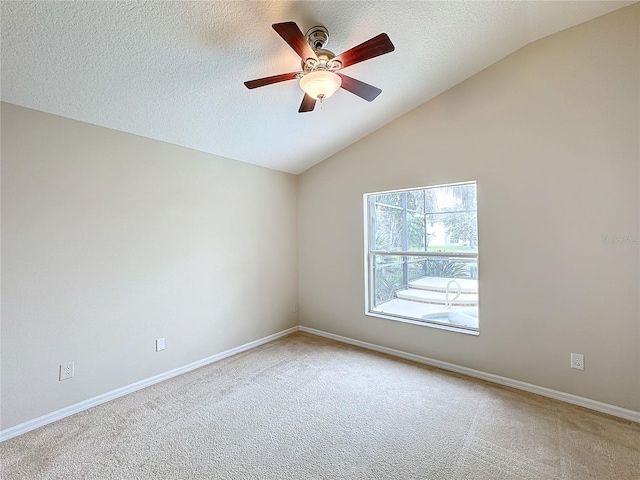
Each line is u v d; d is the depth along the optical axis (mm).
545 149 2459
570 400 2383
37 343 2162
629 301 2166
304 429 2100
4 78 1867
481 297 2795
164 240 2887
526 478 1651
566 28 2350
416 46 2305
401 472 1709
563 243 2400
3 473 1719
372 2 1847
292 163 3895
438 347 3068
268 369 3057
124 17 1642
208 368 3109
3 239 2025
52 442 1983
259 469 1745
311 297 4184
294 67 2242
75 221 2338
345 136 3480
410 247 3363
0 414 2008
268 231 3906
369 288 3678
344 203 3781
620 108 2170
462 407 2340
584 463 1747
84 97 2156
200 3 1646
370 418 2217
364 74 2545
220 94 2402
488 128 2729
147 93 2242
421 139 3125
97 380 2445
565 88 2371
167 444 1957
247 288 3641
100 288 2471
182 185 3031
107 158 2514
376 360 3248
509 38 2410
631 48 2127
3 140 2023
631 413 2160
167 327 2900
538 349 2520
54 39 1693
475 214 2939
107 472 1726
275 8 1768
